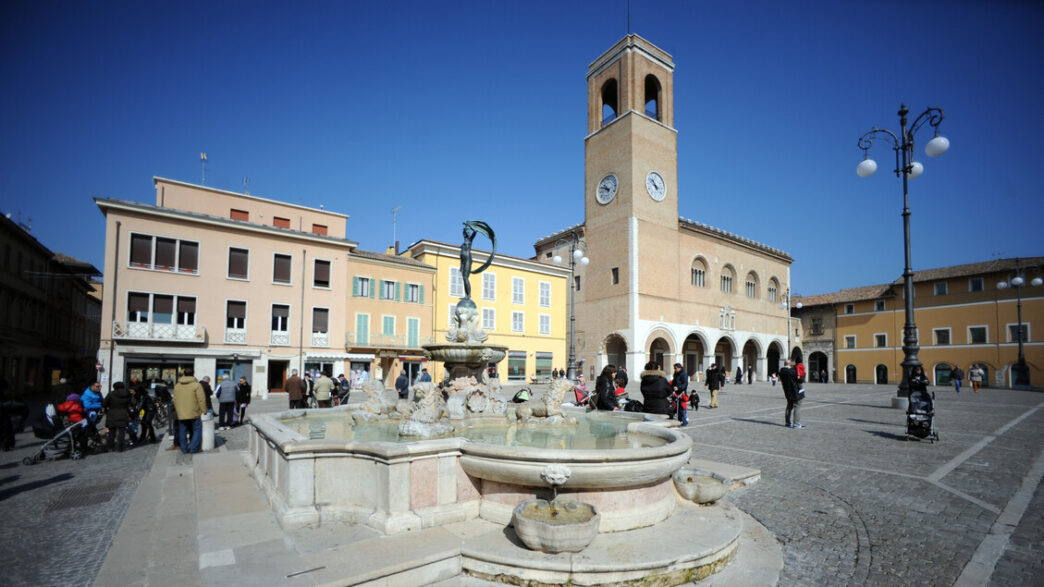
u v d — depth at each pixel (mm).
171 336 28000
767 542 5441
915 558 5027
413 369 37875
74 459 10734
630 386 37469
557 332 47188
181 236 29109
